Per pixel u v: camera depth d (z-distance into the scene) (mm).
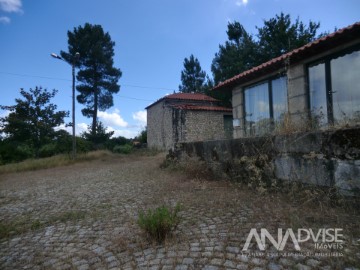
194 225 3070
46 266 2363
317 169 3514
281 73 6938
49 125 16375
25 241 3025
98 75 28500
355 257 2086
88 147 21141
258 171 4465
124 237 2859
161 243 2635
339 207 3166
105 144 24047
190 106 18250
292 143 3920
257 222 3000
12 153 17297
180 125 18266
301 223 2818
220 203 3885
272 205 3551
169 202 4176
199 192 4695
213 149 6094
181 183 5621
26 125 15594
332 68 5617
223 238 2643
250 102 8289
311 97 6098
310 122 4301
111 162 13812
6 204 5098
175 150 8180
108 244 2744
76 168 11828
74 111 15773
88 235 3059
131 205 4223
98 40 28531
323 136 3439
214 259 2227
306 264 2049
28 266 2402
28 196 5754
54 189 6414
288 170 4000
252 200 3914
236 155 5281
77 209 4262
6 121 15477
